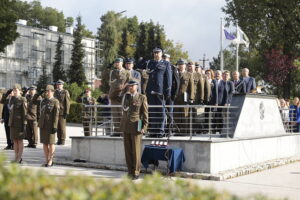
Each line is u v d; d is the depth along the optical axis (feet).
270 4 135.54
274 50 143.23
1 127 103.91
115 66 44.80
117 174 39.24
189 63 48.08
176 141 40.19
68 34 232.94
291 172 43.55
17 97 43.83
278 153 52.65
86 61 234.58
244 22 136.15
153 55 45.09
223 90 52.37
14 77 210.79
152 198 13.29
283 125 55.57
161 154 38.91
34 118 58.54
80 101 65.10
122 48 244.83
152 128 42.70
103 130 47.21
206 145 38.93
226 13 143.54
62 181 14.17
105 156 44.14
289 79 144.66
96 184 14.32
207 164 38.86
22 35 213.05
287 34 138.82
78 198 12.46
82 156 45.52
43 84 199.41
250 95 46.47
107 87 52.19
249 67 170.09
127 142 37.50
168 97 43.68
